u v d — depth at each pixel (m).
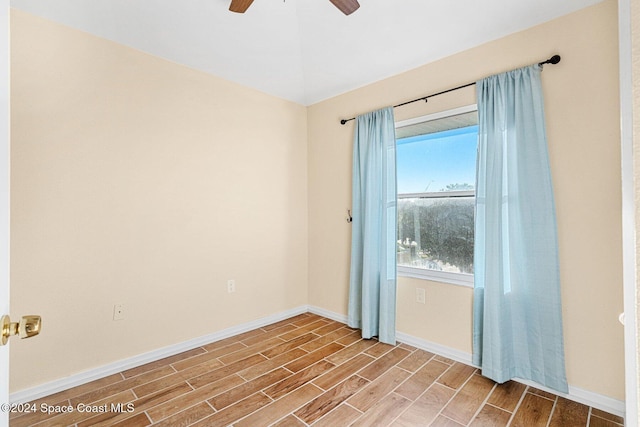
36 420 1.72
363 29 2.21
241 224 3.01
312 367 2.31
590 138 1.87
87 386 2.06
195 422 1.71
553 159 1.99
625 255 0.52
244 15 2.07
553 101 1.99
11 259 1.88
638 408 0.47
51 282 2.00
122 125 2.29
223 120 2.88
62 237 2.04
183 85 2.62
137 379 2.15
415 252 2.77
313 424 1.70
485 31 2.17
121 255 2.28
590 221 1.88
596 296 1.86
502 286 2.10
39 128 1.95
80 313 2.10
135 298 2.34
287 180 3.42
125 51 2.31
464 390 2.02
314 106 3.54
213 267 2.80
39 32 1.96
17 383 1.88
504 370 2.08
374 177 2.88
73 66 2.08
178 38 2.26
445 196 2.58
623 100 0.52
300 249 3.55
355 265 3.04
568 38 1.94
